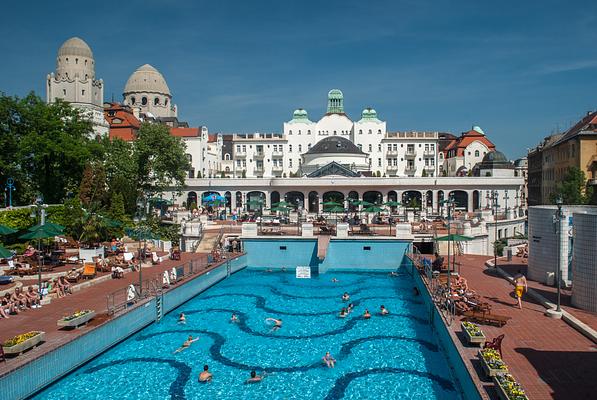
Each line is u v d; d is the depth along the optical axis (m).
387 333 25.06
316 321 27.28
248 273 41.97
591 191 60.91
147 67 129.50
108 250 39.50
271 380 19.23
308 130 111.31
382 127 110.06
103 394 17.78
